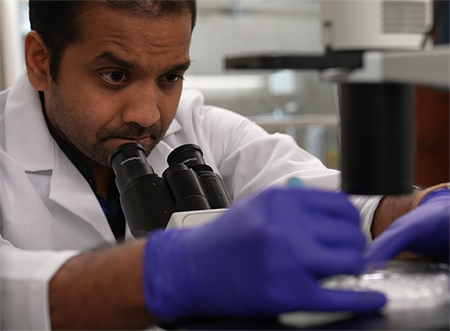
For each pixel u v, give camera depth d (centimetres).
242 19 492
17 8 230
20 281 68
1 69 222
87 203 120
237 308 52
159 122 111
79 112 107
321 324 53
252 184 137
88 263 67
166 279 57
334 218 55
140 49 100
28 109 124
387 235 77
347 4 58
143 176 94
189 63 111
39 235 113
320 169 133
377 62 56
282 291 49
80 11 100
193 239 57
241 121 158
